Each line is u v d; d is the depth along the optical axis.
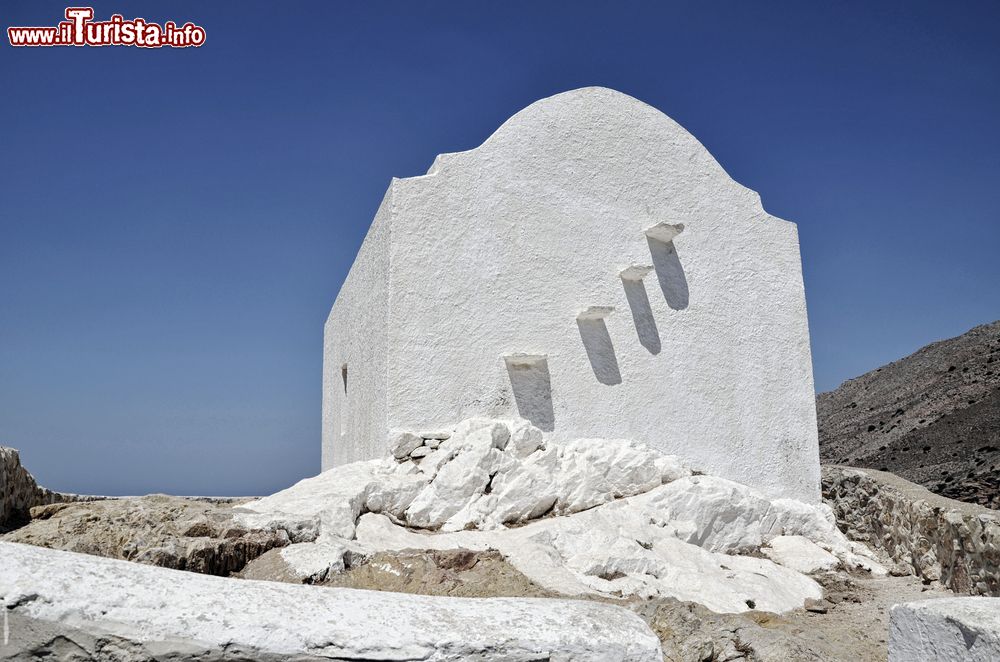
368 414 11.58
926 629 4.06
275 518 7.48
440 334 10.34
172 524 7.18
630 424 11.08
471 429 9.91
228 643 2.96
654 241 11.70
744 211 12.38
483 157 10.97
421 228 10.49
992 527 8.07
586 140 11.57
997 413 28.75
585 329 11.07
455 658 3.09
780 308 12.34
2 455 7.82
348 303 14.27
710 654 5.75
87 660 2.89
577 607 3.45
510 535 8.67
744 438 11.70
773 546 10.52
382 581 6.99
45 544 6.64
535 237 11.03
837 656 6.05
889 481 11.39
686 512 10.03
